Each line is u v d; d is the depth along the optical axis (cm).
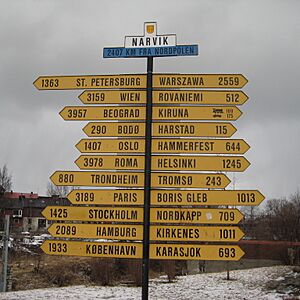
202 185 402
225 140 406
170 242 404
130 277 1416
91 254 403
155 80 420
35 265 1485
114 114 420
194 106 414
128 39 423
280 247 1886
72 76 431
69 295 1039
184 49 413
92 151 417
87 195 412
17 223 3331
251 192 397
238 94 412
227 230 394
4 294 980
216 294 1121
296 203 2480
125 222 405
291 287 1220
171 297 1047
